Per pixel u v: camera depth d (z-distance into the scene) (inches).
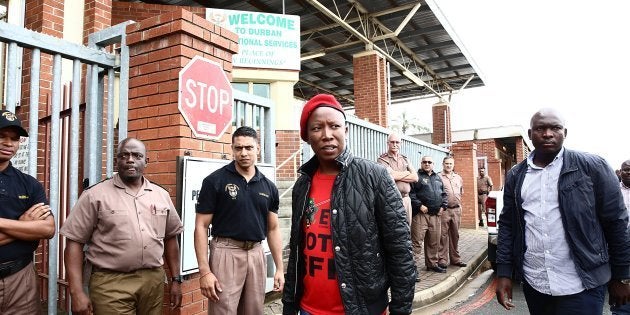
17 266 94.6
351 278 78.3
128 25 143.6
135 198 109.0
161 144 136.4
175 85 134.7
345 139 85.6
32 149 113.2
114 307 101.9
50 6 241.6
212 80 146.8
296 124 373.1
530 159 111.4
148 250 106.7
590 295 98.3
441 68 591.5
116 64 142.3
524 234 108.7
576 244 98.9
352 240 78.7
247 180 127.3
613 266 100.6
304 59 510.9
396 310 77.5
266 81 368.2
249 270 124.0
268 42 364.2
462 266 282.2
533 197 106.9
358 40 492.4
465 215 493.0
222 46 150.9
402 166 231.5
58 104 120.3
